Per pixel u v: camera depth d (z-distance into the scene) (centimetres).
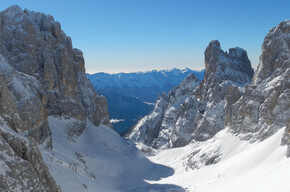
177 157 12006
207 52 18150
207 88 16450
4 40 11538
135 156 11500
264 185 4809
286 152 6631
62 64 12081
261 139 8738
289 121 7262
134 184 9119
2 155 3938
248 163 7325
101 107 14750
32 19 12925
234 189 5591
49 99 11138
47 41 12200
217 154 9312
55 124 10888
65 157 8494
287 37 10962
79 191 6025
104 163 10219
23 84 8200
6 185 3650
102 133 12181
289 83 9156
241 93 11612
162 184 8419
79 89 13788
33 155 4491
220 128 13212
